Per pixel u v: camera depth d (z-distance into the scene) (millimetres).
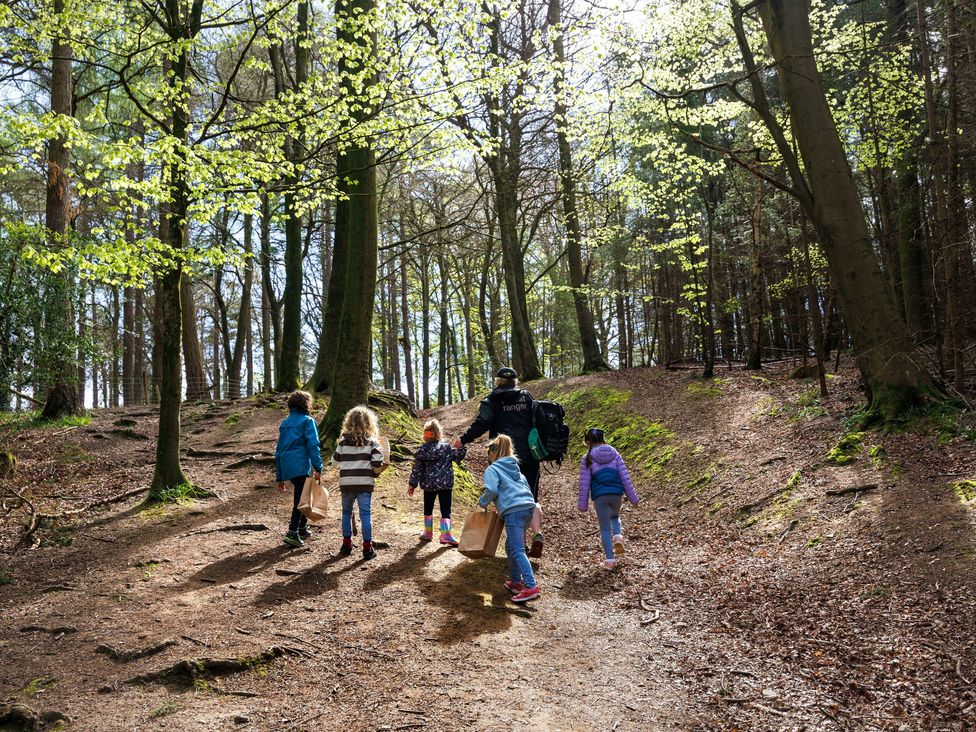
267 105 8227
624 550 7266
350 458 6363
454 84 8688
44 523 7199
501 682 4074
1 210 11180
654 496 9492
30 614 4992
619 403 14234
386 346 34594
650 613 5398
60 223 12859
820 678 4043
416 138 9219
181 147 7020
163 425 8188
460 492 8953
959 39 9664
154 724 3496
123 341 25312
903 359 7848
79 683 3959
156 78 14906
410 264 31641
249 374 34000
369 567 5984
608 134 15086
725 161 14820
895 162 12266
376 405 12062
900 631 4328
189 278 16109
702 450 10102
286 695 3822
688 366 16812
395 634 4656
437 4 8555
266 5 8000
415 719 3572
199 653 4234
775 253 18188
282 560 6152
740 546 6711
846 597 4961
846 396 9820
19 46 8031
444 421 18094
